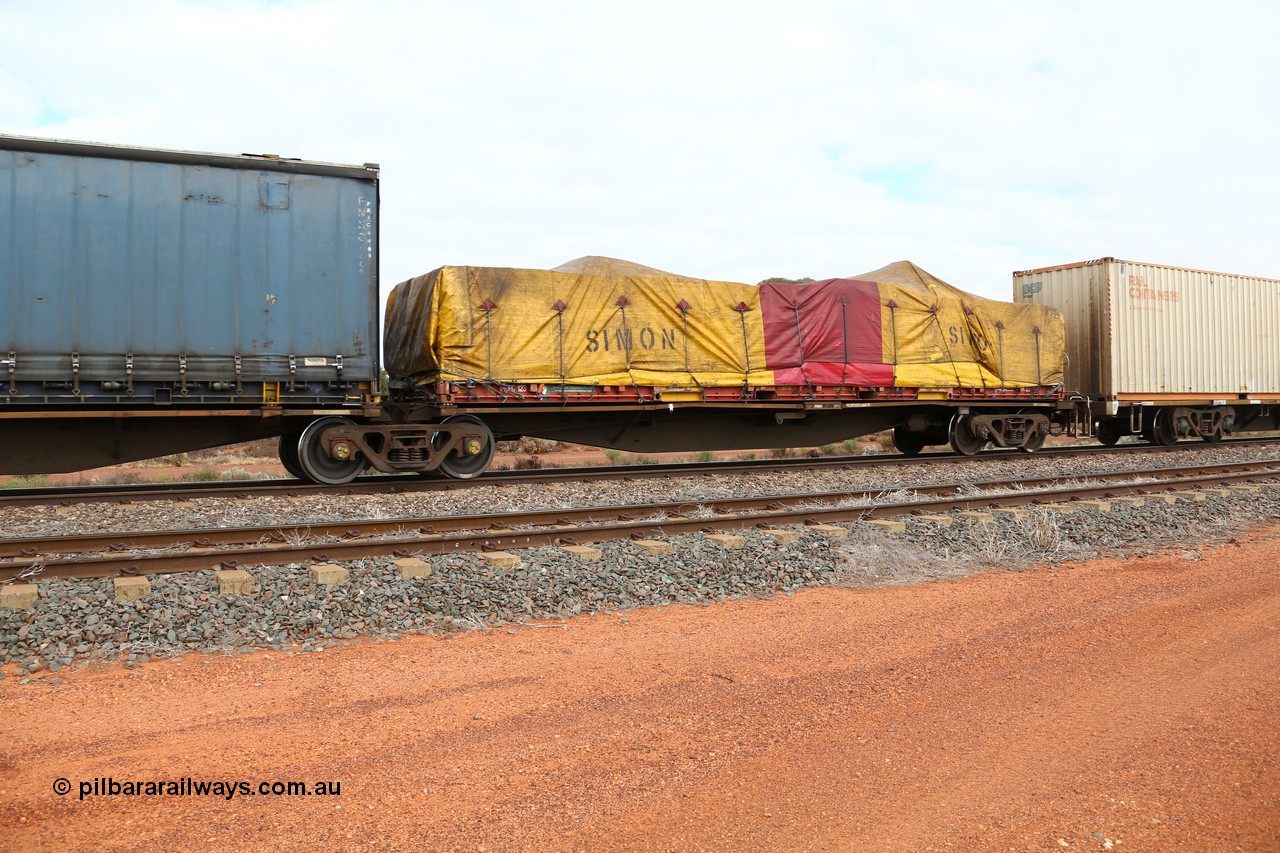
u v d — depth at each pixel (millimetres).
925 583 8258
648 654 6004
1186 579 8242
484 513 10555
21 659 5605
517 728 4695
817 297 17219
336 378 12523
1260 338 25062
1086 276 21922
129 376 11328
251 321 12023
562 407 14898
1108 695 5188
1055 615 7000
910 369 18219
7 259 10789
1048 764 4262
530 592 7199
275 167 12180
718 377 16062
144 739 4516
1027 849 3492
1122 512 11164
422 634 6410
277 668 5637
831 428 18719
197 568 7414
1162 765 4246
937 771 4180
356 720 4793
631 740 4543
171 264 11609
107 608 6254
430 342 14070
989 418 19609
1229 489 13242
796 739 4547
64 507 10797
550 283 14781
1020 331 20109
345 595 6754
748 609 7281
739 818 3738
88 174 11211
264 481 13625
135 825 3645
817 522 10211
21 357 10859
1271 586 7883
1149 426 24344
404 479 13961
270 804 3836
